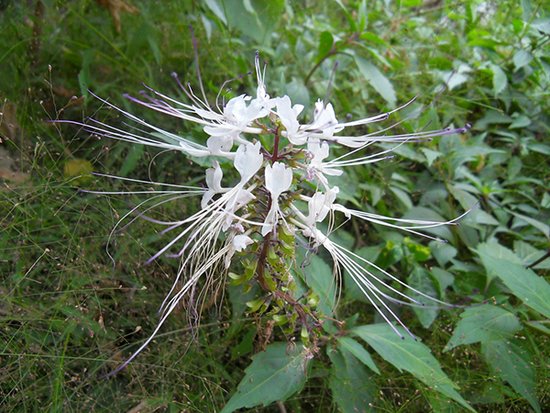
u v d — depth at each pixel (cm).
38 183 21
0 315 18
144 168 24
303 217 15
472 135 31
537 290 20
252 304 16
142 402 18
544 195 27
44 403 17
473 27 33
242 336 20
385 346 18
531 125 31
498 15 35
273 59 29
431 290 22
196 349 19
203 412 18
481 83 32
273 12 28
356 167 25
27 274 19
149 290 20
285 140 19
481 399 19
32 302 19
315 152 14
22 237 19
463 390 20
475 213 25
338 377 18
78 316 18
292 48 30
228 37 28
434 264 25
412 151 26
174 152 24
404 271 23
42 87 25
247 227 15
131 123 25
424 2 40
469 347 21
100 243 21
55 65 27
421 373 17
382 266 22
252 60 28
